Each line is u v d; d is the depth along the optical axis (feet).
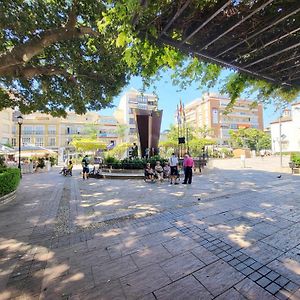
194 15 8.03
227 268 10.12
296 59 10.30
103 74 27.30
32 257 11.55
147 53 9.55
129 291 8.60
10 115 127.34
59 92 30.58
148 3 7.68
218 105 207.82
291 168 53.06
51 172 70.59
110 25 9.53
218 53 9.75
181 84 14.12
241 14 7.86
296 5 7.38
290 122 134.41
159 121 58.75
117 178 45.03
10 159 110.63
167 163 44.21
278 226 15.14
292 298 8.07
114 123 189.98
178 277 9.48
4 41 20.81
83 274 9.86
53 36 19.04
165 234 14.25
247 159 114.73
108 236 14.19
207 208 20.04
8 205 23.15
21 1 18.70
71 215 19.11
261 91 13.17
